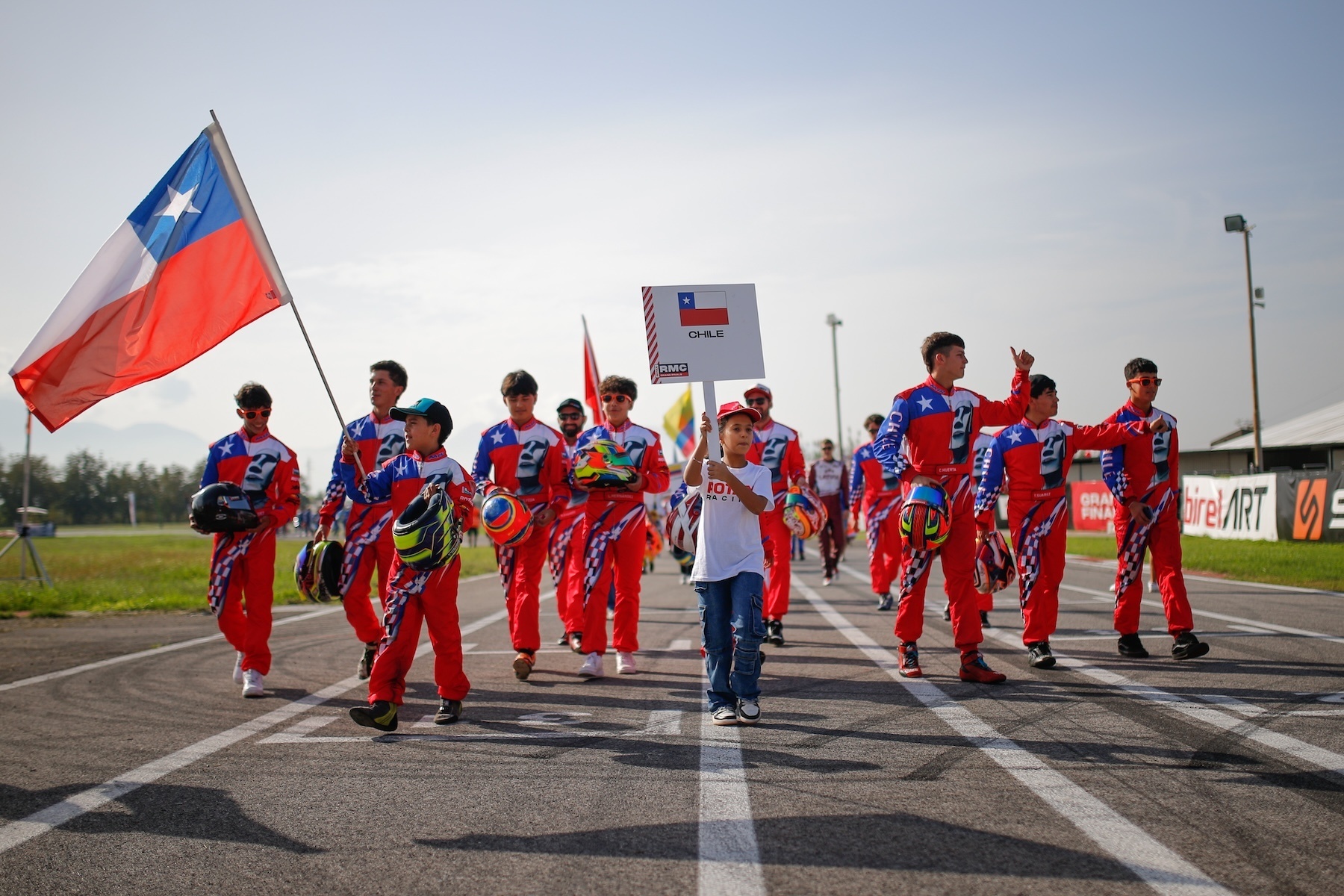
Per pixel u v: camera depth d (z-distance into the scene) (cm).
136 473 16075
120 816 384
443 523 531
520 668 694
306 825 370
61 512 14762
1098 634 849
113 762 472
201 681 722
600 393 763
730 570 539
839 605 1205
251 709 614
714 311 616
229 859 335
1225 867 301
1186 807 360
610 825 359
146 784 431
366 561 711
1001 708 549
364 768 456
